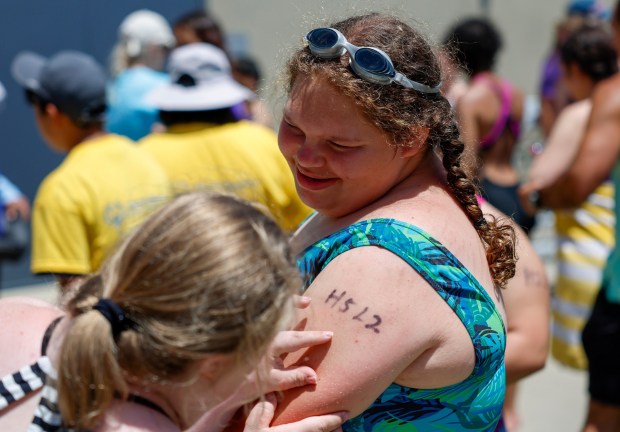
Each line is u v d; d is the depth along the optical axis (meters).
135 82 6.07
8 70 7.52
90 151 3.88
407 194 2.04
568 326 5.12
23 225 6.14
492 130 5.82
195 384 1.67
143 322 1.58
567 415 5.76
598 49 5.04
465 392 1.98
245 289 1.59
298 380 1.87
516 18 9.90
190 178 4.20
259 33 8.48
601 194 5.05
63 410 1.59
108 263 1.70
